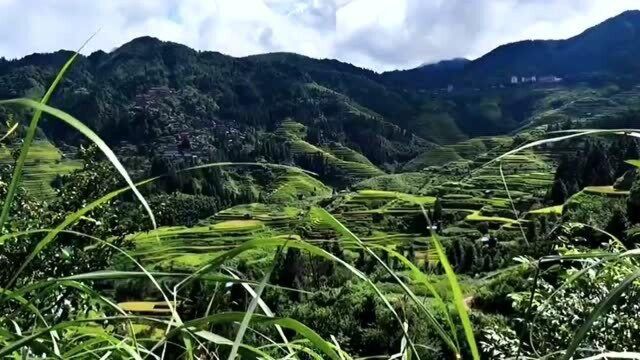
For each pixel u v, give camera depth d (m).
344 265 1.10
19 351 1.44
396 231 115.25
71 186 10.96
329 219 1.11
